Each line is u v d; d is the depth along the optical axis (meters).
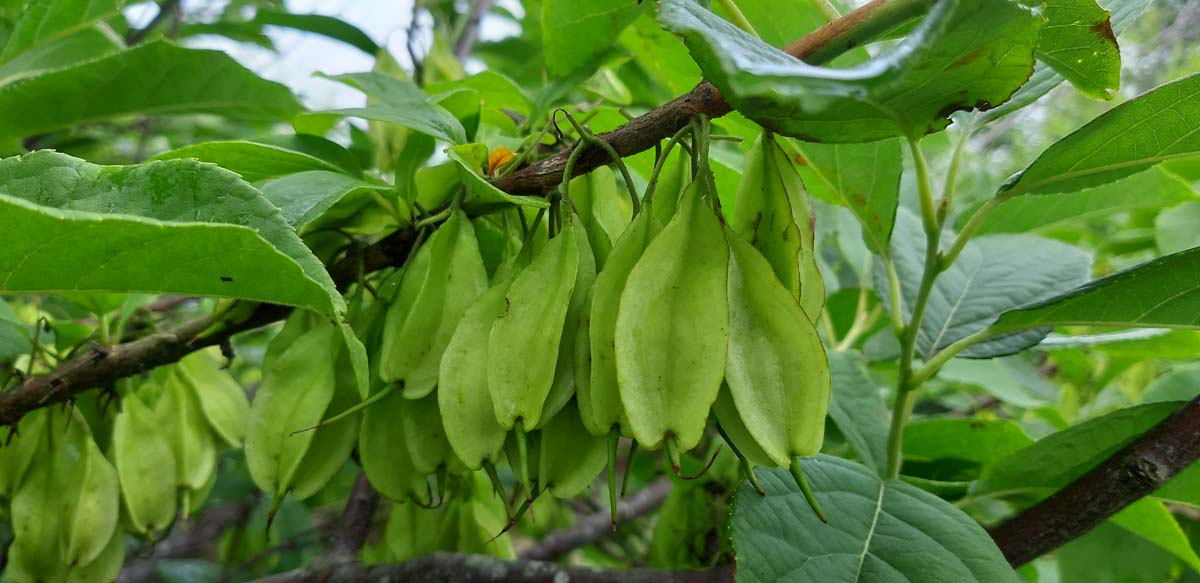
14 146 0.29
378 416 0.20
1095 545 0.28
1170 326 0.22
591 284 0.18
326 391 0.20
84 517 0.25
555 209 0.19
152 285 0.16
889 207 0.25
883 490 0.20
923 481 0.24
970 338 0.23
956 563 0.19
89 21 0.29
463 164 0.20
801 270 0.18
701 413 0.16
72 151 0.43
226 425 0.27
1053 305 0.22
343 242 0.23
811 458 0.21
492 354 0.18
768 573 0.18
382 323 0.21
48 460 0.25
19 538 0.25
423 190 0.23
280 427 0.20
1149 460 0.21
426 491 0.21
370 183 0.22
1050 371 0.50
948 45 0.15
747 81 0.13
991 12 0.14
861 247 0.39
